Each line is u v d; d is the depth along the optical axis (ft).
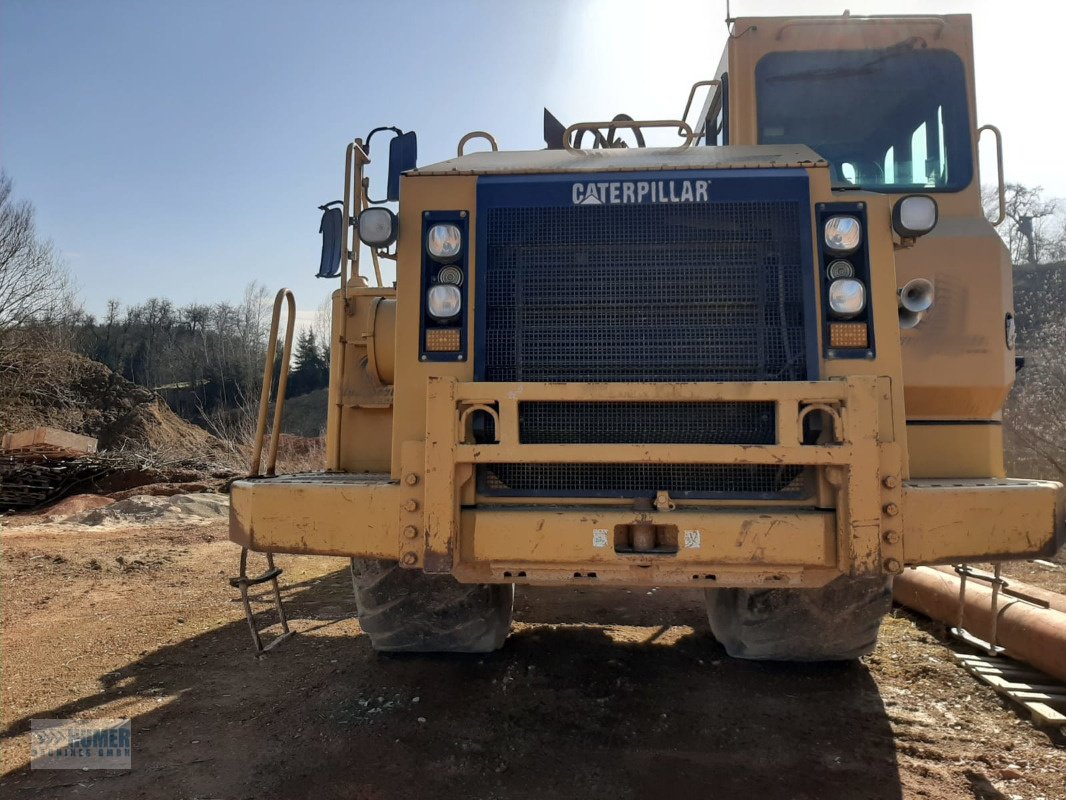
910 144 14.99
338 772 9.85
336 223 12.90
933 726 11.15
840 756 10.23
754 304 10.16
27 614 18.71
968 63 15.06
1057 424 37.63
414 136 13.79
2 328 92.12
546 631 15.76
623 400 9.50
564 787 9.44
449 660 13.76
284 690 12.80
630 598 18.97
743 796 9.20
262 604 19.30
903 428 9.75
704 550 9.02
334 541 9.60
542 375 10.22
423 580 12.17
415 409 10.25
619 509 9.36
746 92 15.34
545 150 12.24
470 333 10.32
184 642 15.93
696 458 9.20
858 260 10.20
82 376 113.80
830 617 11.89
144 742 10.91
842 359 9.96
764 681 12.84
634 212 10.40
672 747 10.52
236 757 10.35
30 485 56.44
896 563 8.90
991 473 12.50
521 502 9.62
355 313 12.60
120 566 24.94
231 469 67.10
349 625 16.84
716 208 10.34
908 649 14.46
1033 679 12.64
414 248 10.59
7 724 11.68
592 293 10.32
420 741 10.68
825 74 15.30
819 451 9.05
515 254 10.48
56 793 9.45
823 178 10.37
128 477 60.08
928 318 12.50
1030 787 9.33
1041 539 9.21
